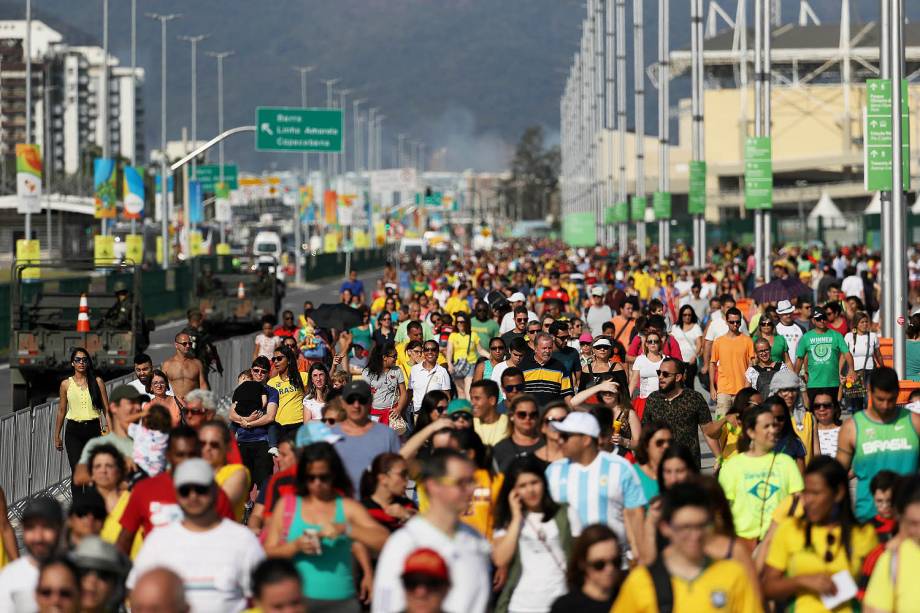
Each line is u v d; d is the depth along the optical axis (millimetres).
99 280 133625
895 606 21344
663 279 100438
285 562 18078
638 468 30016
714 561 20734
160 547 22484
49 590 19844
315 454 24625
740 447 30438
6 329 116125
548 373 44031
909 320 57844
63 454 53656
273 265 129375
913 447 29625
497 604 25797
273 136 172375
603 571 21094
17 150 143375
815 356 50750
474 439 28172
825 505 23516
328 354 63844
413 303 80938
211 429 27578
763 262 118000
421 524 20922
